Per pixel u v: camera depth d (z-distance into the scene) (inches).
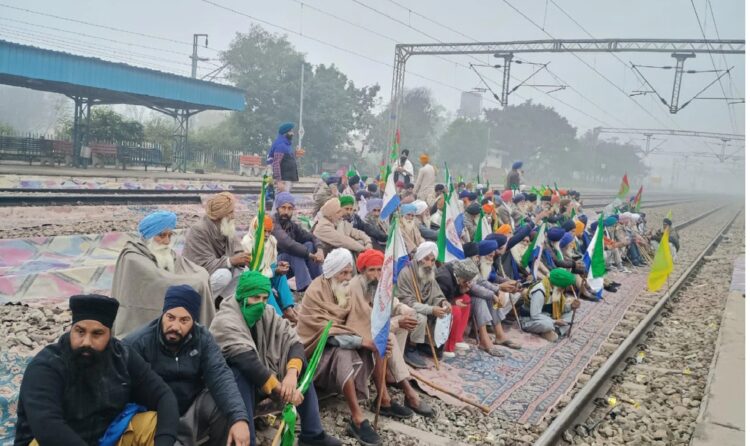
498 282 334.6
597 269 431.8
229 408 154.6
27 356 215.6
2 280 298.2
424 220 443.8
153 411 147.2
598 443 219.8
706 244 931.3
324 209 318.0
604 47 1175.6
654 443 222.5
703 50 1136.8
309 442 186.7
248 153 1686.8
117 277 197.8
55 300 299.7
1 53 925.2
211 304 206.2
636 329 362.9
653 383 286.2
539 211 598.2
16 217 502.9
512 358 297.6
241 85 1697.8
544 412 234.4
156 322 160.1
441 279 286.7
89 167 1132.5
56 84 1064.8
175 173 1222.3
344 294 216.8
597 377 271.6
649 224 1151.0
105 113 1298.0
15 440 134.5
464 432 212.7
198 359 159.6
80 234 434.6
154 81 1131.3
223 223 242.2
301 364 183.5
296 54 1786.4
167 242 203.3
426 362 278.2
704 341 366.0
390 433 205.8
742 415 240.1
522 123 2755.9
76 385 134.6
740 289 518.3
